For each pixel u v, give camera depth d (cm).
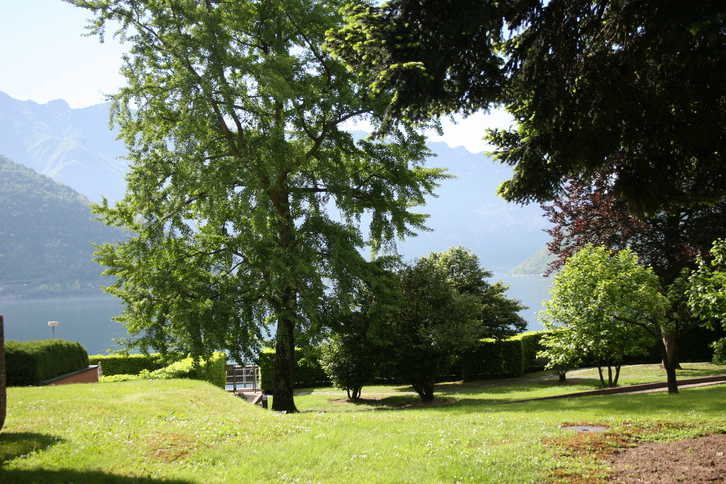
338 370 2366
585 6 773
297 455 800
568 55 802
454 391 2603
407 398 2397
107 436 827
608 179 1093
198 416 1085
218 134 1794
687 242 2247
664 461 768
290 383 1939
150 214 1769
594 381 2448
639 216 915
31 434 788
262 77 1606
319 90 1759
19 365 1578
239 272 1797
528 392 2247
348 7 741
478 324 2294
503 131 932
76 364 1895
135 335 1850
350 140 1866
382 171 1988
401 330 2223
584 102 825
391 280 1992
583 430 986
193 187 1667
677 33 655
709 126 788
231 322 1717
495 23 764
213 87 1638
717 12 578
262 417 1151
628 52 769
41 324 12206
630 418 1077
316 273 1712
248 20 1764
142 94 1744
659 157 853
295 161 1806
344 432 972
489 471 737
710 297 1361
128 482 636
